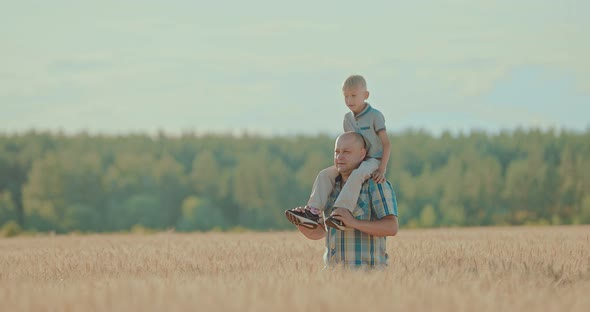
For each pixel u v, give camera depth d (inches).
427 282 206.5
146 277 245.1
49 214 4495.6
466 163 5113.2
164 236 739.4
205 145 6038.4
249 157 5182.1
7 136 5595.5
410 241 464.1
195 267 293.1
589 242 409.7
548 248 354.9
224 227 4653.1
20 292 191.0
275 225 4788.4
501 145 5423.2
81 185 4756.4
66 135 5841.5
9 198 4623.5
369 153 282.8
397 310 160.2
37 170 4606.3
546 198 4471.0
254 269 276.2
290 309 157.9
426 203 4534.9
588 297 188.4
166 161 5054.1
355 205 272.8
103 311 159.9
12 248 533.0
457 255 321.7
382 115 283.4
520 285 208.7
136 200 4699.8
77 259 341.7
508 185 4510.3
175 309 157.6
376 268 260.7
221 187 4977.9
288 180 4899.1
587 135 5315.0
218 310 157.5
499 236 542.3
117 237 748.0
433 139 5506.9
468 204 4473.4
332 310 157.6
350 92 281.0
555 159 5157.5
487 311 166.2
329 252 281.7
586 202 4325.8
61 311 163.6
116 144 5876.0
